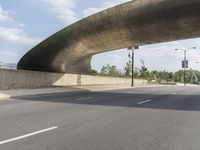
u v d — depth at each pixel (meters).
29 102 20.95
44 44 42.78
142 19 31.94
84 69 67.75
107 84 64.00
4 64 36.41
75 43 40.16
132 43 40.59
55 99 24.11
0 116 13.53
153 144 8.48
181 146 8.30
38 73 42.12
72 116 13.87
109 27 34.59
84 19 35.62
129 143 8.55
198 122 12.72
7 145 8.09
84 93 34.09
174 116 14.56
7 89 33.44
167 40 39.12
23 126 10.98
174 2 28.98
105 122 12.29
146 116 14.37
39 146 8.02
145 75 114.12
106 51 46.91
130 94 32.69
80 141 8.70
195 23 31.70
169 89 47.91
